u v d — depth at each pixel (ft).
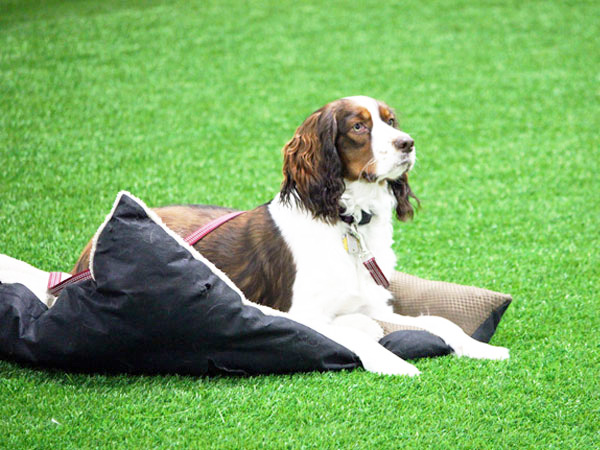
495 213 27.37
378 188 18.15
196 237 17.88
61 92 38.37
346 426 13.53
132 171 29.73
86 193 27.32
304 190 17.81
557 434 13.71
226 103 38.40
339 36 50.11
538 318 19.49
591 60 46.11
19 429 13.02
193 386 14.79
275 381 15.08
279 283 17.49
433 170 31.63
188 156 31.68
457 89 41.52
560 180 30.53
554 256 23.63
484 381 15.37
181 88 40.24
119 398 14.19
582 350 17.30
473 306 18.35
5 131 32.96
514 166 32.04
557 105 39.47
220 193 28.22
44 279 16.94
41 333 14.65
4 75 40.11
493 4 57.26
